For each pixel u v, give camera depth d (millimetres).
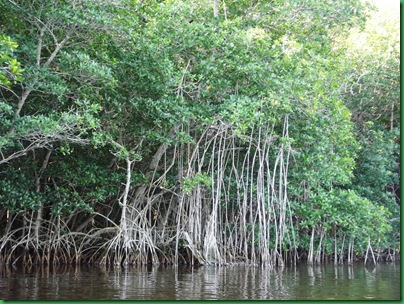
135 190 15188
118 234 13953
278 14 16344
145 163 15469
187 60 14383
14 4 11062
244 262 14922
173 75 13109
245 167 15984
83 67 10961
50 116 11070
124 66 12820
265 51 13914
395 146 19891
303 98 14180
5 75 10023
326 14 16938
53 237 14055
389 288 10328
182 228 14734
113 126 13430
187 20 14539
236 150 15953
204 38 13344
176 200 15398
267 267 14547
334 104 14945
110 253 14312
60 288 9719
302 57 15492
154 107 13094
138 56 12672
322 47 17016
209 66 13523
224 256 14883
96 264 14367
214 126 14406
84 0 11258
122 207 13977
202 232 15047
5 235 13664
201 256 14484
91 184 14344
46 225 14453
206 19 15141
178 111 13188
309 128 14773
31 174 13953
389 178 19641
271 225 15438
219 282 10953
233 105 13180
